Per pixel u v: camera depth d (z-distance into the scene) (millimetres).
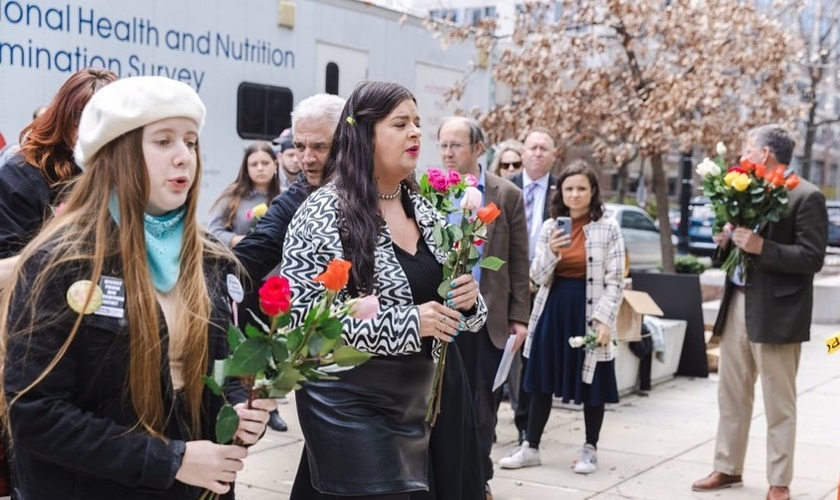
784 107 12648
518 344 4961
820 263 4895
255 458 5746
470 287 3139
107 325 2047
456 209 3527
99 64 6328
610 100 11945
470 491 3371
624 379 7758
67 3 6121
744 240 4891
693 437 6551
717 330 5320
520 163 7035
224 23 7137
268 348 2094
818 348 10461
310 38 7840
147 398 2090
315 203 3092
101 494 2107
